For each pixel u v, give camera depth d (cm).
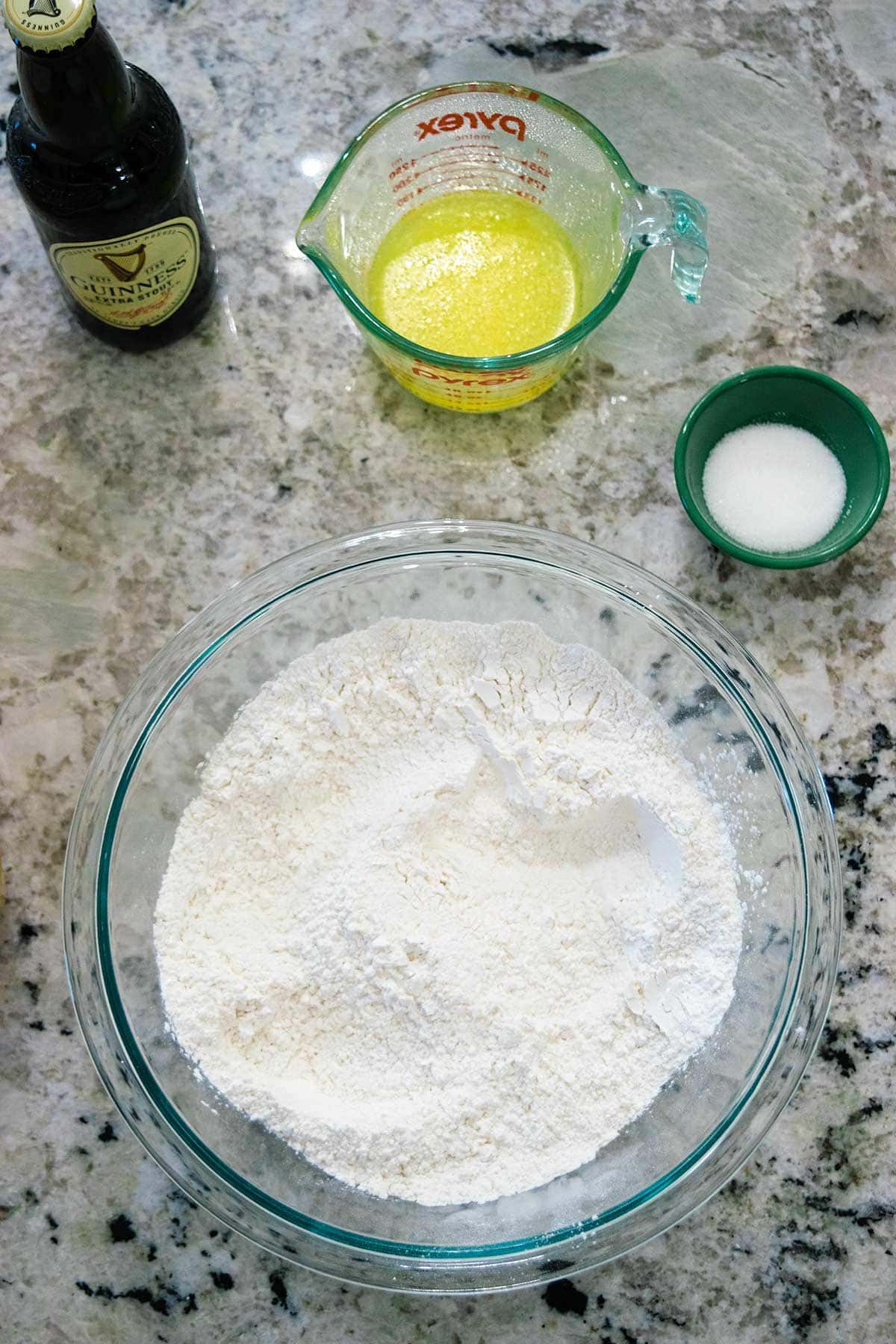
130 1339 111
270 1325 111
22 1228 111
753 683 115
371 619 119
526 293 118
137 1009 112
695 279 108
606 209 113
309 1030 110
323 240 105
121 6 124
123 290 108
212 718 117
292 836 113
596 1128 109
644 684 120
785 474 119
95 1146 112
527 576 118
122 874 114
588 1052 110
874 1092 115
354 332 122
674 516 121
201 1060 108
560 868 114
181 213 105
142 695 114
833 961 111
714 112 125
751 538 118
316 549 113
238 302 122
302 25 125
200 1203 108
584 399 122
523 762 112
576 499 121
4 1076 112
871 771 118
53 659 117
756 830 117
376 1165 107
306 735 113
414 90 125
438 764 113
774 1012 114
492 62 125
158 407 120
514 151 115
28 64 87
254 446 120
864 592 121
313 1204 111
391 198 117
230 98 124
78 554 119
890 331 124
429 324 118
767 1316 112
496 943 110
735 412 119
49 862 115
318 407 121
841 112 126
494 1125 108
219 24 125
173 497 120
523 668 115
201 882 112
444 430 121
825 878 113
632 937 111
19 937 114
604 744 114
